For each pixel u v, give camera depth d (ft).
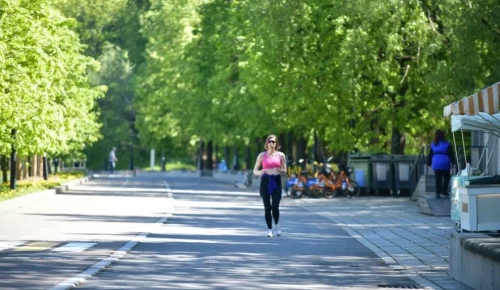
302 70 416.67
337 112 421.18
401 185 422.41
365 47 375.04
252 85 500.74
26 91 326.65
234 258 159.84
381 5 361.30
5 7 316.81
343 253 172.35
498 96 166.71
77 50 511.81
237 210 313.73
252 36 485.15
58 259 150.61
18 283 119.55
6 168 449.06
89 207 315.99
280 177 209.05
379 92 410.11
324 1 414.62
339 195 422.00
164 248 175.73
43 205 326.24
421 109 410.11
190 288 119.14
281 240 199.52
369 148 462.60
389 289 122.72
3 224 230.27
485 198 155.84
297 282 128.36
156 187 543.39
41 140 379.96
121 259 153.99
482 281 119.24
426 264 151.53
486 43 319.47
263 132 553.64
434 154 290.35
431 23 370.53
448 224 244.83
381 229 231.30
